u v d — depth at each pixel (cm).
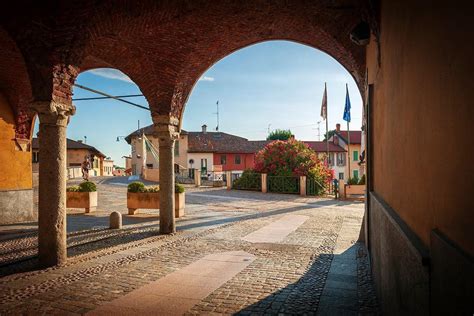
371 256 572
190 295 473
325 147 4569
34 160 3553
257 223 1107
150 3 677
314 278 548
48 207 611
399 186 298
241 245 791
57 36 598
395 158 321
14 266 614
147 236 889
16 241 841
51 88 601
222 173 4100
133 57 885
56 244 616
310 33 764
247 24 763
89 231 955
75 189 1349
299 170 2170
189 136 4556
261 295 472
